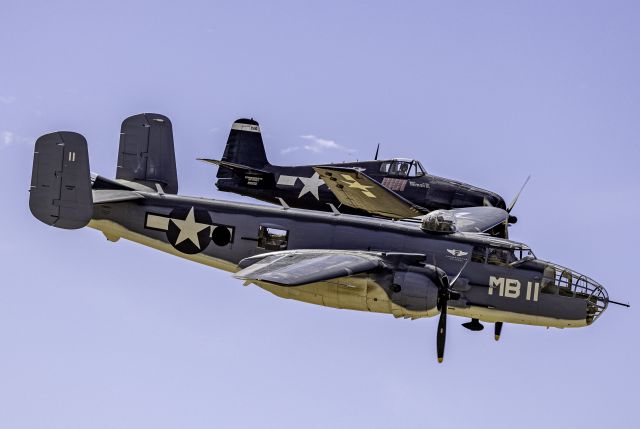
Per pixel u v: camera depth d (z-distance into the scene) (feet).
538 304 238.07
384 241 244.01
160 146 273.95
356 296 226.99
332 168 321.32
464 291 239.30
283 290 231.30
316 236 247.50
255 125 382.22
